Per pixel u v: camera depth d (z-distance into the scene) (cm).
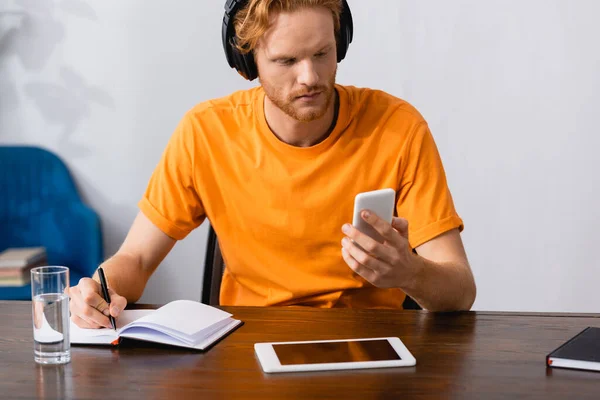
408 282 135
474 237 277
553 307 276
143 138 289
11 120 292
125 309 143
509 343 122
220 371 111
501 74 268
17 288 255
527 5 263
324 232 160
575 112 266
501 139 271
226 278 171
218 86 283
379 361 113
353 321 135
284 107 147
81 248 279
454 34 268
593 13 260
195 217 170
